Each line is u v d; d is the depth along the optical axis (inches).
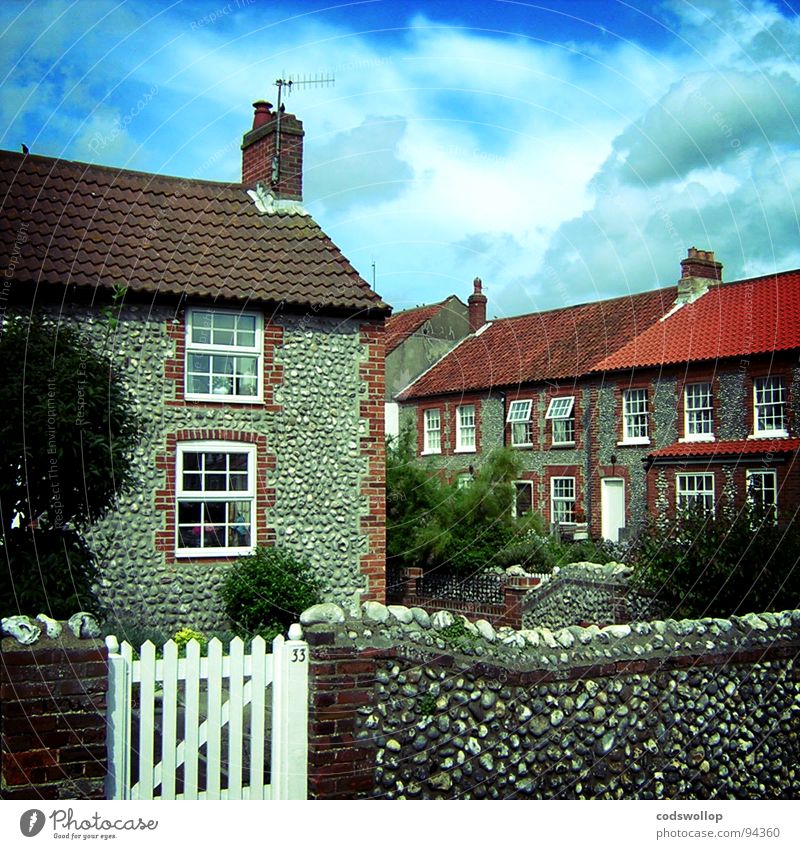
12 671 199.9
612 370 973.8
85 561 410.0
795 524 477.4
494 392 1090.1
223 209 606.2
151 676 215.9
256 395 558.3
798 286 893.2
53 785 201.0
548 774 262.8
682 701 289.9
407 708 245.4
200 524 539.2
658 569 488.7
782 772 306.7
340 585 566.9
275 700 232.7
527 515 829.2
